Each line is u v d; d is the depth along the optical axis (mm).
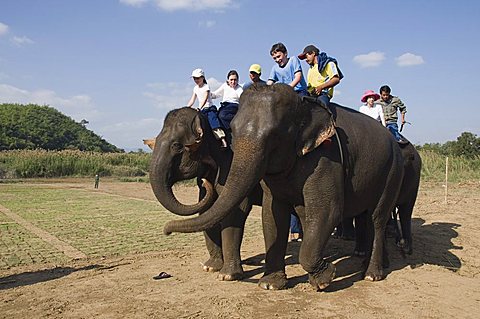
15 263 7887
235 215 6633
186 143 6500
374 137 6707
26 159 38938
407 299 5680
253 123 5211
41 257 8375
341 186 5949
